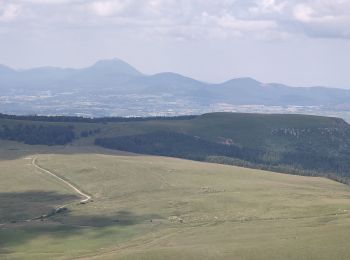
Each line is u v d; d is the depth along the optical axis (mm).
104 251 162500
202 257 135875
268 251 138000
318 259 131625
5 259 155125
